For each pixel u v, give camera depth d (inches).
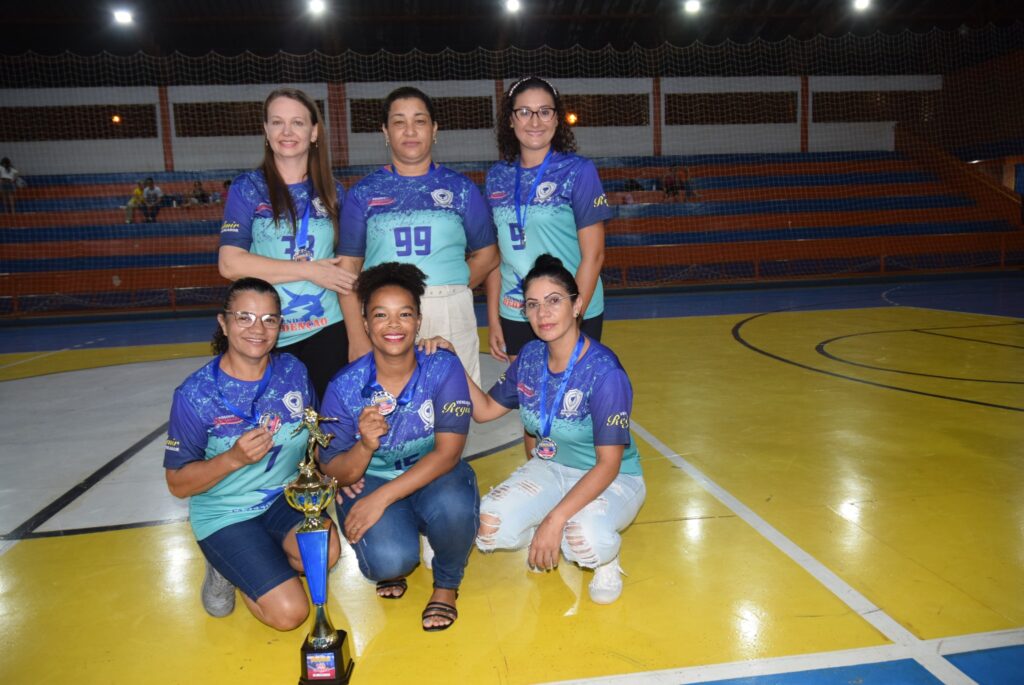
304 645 89.6
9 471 178.9
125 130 815.7
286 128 112.0
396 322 96.7
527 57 844.6
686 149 878.4
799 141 888.9
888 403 216.8
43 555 129.5
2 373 329.7
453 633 101.3
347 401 103.8
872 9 810.2
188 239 682.2
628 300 573.0
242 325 93.5
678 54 860.6
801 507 140.3
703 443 183.6
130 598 113.8
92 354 379.6
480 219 129.0
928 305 466.6
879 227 751.1
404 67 832.3
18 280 597.3
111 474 174.6
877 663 90.3
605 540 102.3
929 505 139.2
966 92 861.8
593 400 105.3
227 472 92.1
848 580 111.1
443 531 103.7
